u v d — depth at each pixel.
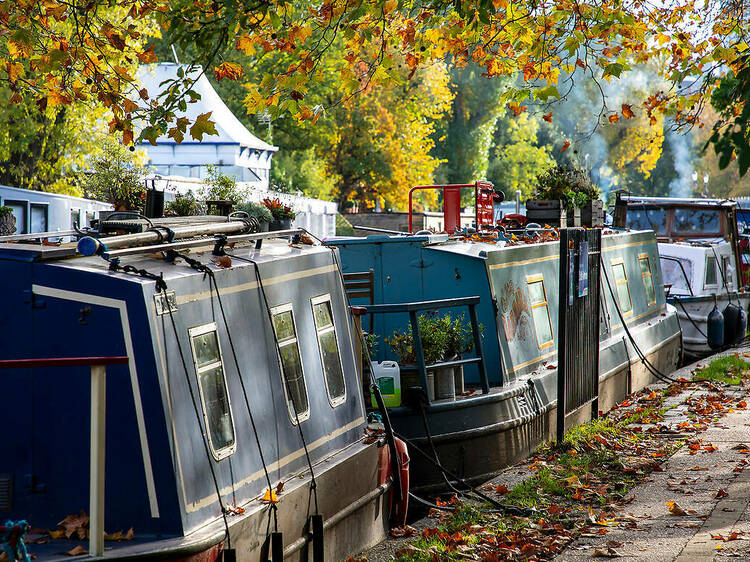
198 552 6.64
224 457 7.50
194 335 7.34
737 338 27.25
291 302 9.15
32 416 6.81
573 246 14.34
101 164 16.33
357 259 14.27
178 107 10.47
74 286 6.79
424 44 11.83
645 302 22.36
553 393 15.04
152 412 6.75
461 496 11.98
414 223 49.75
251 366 8.17
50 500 6.79
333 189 62.78
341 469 9.35
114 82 12.11
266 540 7.72
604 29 11.81
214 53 10.45
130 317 6.73
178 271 7.46
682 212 29.42
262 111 11.13
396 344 12.80
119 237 7.09
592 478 12.26
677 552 8.67
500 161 81.19
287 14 10.98
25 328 6.84
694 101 13.25
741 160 7.58
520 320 14.79
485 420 12.95
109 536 6.65
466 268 13.95
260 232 9.74
